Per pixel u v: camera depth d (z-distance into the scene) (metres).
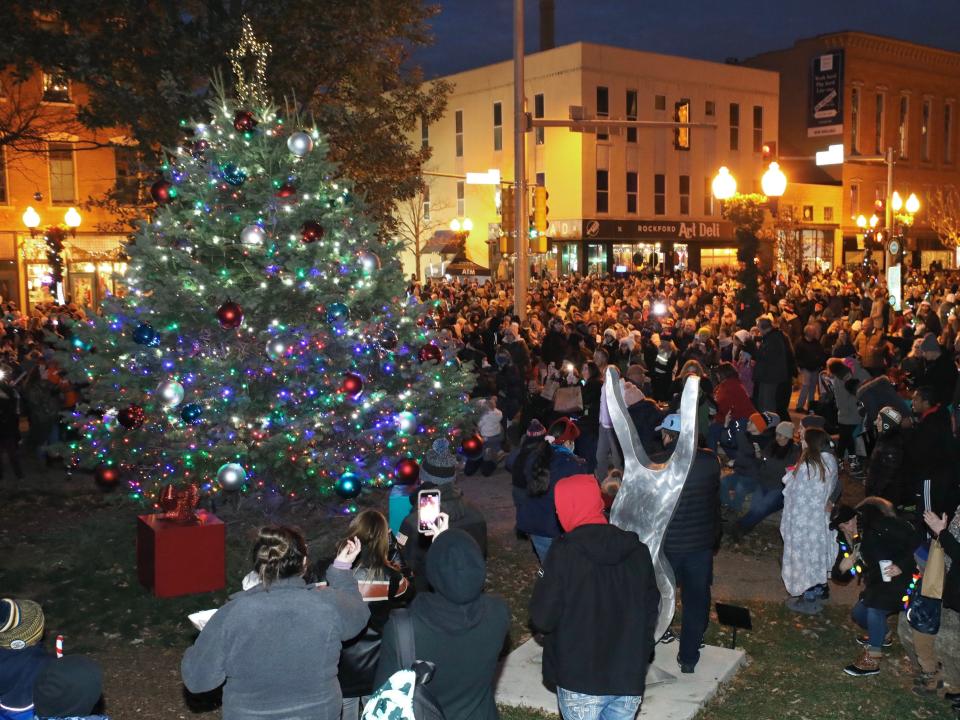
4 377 13.99
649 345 19.62
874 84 69.00
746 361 16.86
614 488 7.23
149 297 9.95
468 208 60.50
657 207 56.97
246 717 3.85
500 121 57.75
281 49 19.23
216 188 10.06
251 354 9.92
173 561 8.67
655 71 55.94
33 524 11.30
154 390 9.83
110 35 18.59
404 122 22.33
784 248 54.91
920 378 15.31
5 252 32.50
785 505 8.28
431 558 4.02
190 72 19.00
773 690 6.66
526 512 7.68
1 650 4.02
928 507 6.44
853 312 24.27
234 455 9.55
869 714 6.30
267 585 3.96
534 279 46.19
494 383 15.62
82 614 8.29
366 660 5.21
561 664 4.58
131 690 6.86
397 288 10.83
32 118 23.95
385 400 10.47
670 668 6.80
